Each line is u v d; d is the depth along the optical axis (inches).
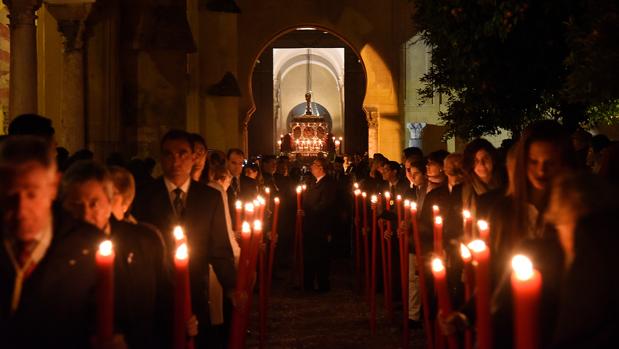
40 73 510.3
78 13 413.4
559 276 116.2
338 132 1670.8
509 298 129.0
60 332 106.2
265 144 1456.7
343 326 341.4
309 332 329.7
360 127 1424.7
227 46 777.6
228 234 194.1
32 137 104.7
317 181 448.8
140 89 438.3
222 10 764.6
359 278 437.1
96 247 110.0
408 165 331.6
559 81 320.2
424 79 428.5
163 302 156.8
